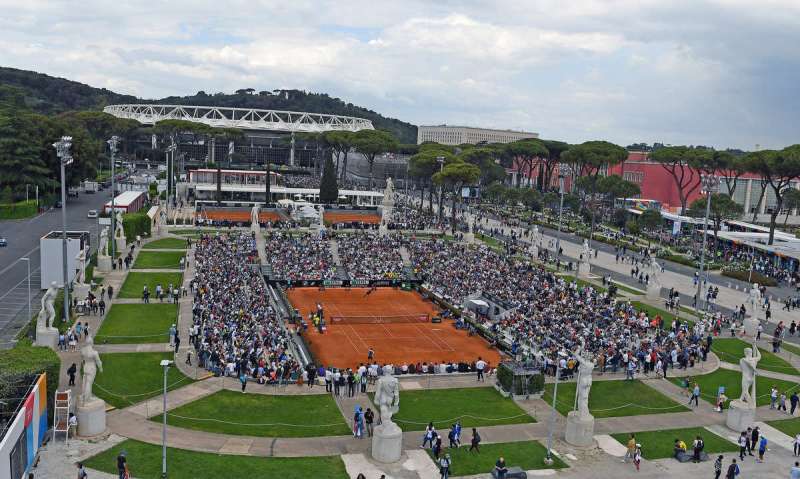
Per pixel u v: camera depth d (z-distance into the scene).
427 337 79.94
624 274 115.25
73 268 81.38
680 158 160.88
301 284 104.06
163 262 103.88
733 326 80.06
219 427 46.91
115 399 50.59
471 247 127.12
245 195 186.75
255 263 108.25
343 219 163.00
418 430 49.00
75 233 89.88
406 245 126.44
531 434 49.44
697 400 57.03
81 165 165.88
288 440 45.72
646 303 94.81
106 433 44.69
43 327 60.28
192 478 39.44
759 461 46.78
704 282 111.12
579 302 86.62
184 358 60.66
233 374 56.78
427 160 179.75
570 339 70.12
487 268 107.56
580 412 48.03
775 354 73.75
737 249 138.88
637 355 65.62
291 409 50.94
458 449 46.00
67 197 167.38
